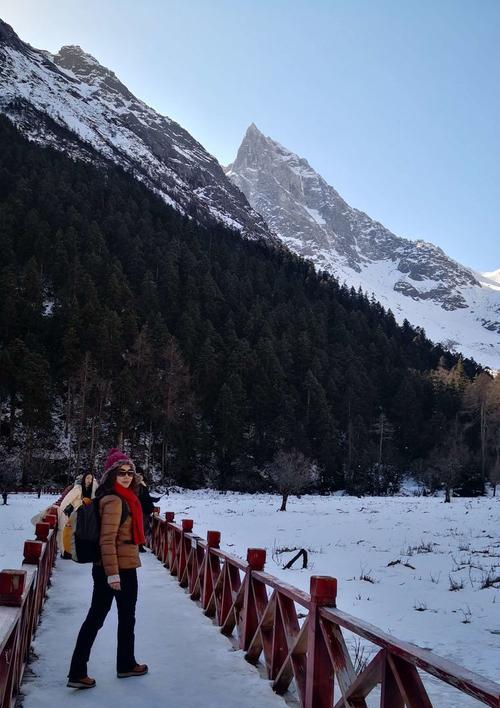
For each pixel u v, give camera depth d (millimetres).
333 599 3748
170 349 69000
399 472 78250
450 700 4816
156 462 68688
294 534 22109
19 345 62781
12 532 19391
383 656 2848
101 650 5715
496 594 10578
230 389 68438
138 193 133500
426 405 95000
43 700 4281
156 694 4457
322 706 3639
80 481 8367
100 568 4754
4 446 61812
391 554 16469
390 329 133750
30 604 5094
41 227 87812
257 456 69812
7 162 112625
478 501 51594
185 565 9633
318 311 111062
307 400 78438
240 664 5250
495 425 85938
